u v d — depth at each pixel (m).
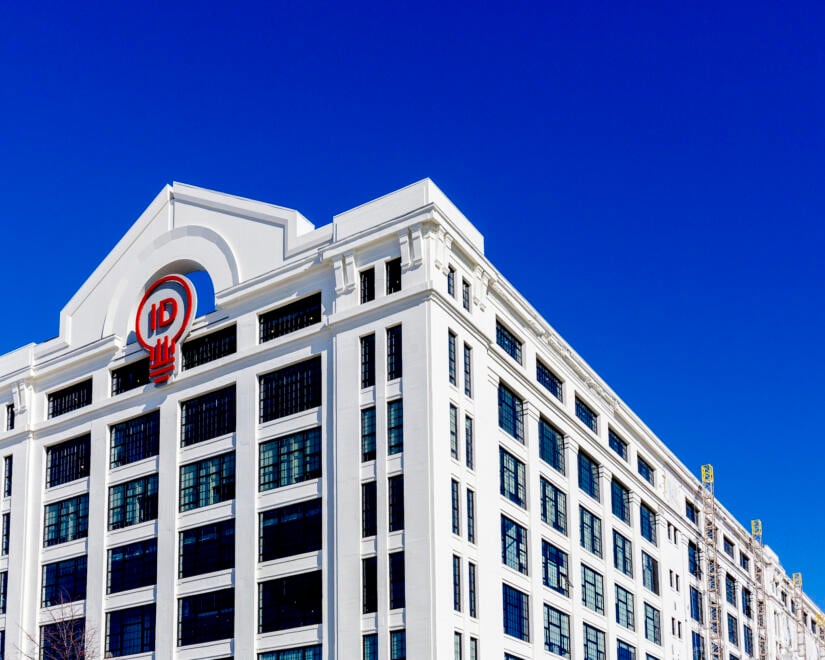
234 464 65.56
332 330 62.78
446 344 60.56
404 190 62.75
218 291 69.88
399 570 56.62
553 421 74.25
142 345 71.88
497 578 62.00
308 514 61.31
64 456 75.62
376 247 62.72
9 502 77.06
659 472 94.00
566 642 70.38
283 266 66.69
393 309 60.72
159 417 70.44
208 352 69.81
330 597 58.59
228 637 62.38
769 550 127.94
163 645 64.81
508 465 67.44
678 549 95.69
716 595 102.19
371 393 60.34
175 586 65.62
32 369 78.19
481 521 61.16
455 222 64.19
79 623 70.25
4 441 78.69
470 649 57.78
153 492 69.19
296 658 59.12
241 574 62.75
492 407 65.31
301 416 63.31
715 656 99.94
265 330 67.38
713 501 104.94
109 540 70.31
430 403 57.91
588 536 77.31
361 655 56.31
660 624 87.69
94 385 74.75
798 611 136.00
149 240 75.06
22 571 74.12
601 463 81.31
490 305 67.38
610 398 84.81
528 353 72.38
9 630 73.38
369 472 59.12
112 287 76.19
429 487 56.62
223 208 71.75
